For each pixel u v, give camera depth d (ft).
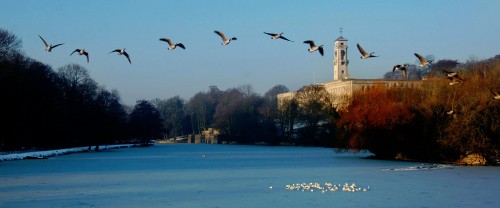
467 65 538.88
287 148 622.54
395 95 343.26
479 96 285.02
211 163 332.19
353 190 180.14
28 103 391.65
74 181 213.05
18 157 370.53
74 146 578.66
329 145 634.84
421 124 319.47
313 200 159.74
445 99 309.63
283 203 154.51
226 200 160.66
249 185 197.47
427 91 334.65
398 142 332.80
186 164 323.37
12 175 239.50
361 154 423.64
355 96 357.00
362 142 349.82
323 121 654.12
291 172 253.03
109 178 226.17
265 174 242.99
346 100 371.35
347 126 364.99
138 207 149.18
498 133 277.64
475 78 309.22
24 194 173.58
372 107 337.93
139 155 452.76
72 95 534.78
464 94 295.48
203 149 615.57
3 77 357.61
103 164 321.11
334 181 209.15
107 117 590.14
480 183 200.44
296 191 179.22
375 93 346.13
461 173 239.09
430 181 207.62
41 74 441.68
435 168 267.59
